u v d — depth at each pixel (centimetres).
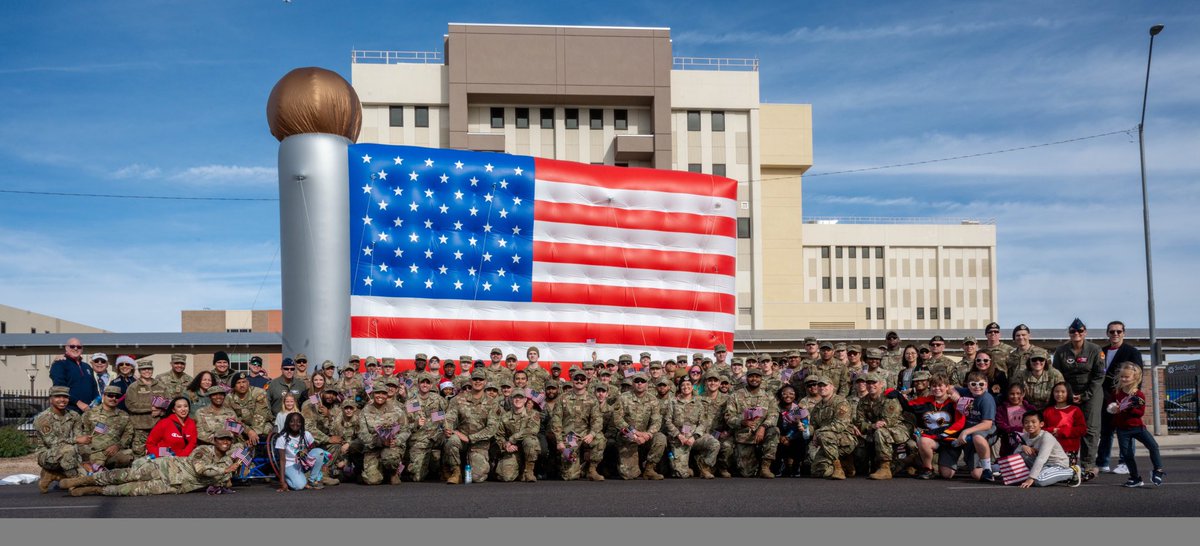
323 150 1562
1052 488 1080
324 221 1551
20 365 5144
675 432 1305
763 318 5044
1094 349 1206
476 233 1705
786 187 5384
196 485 1105
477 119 4694
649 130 4816
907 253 9269
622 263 1827
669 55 4750
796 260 5344
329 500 1016
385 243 1623
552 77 4603
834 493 1046
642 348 1819
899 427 1242
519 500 1004
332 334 1537
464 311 1678
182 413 1141
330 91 1577
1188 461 1595
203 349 3378
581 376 1323
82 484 1107
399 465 1241
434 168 1683
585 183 1816
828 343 1449
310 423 1244
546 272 1758
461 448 1268
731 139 4878
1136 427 1088
